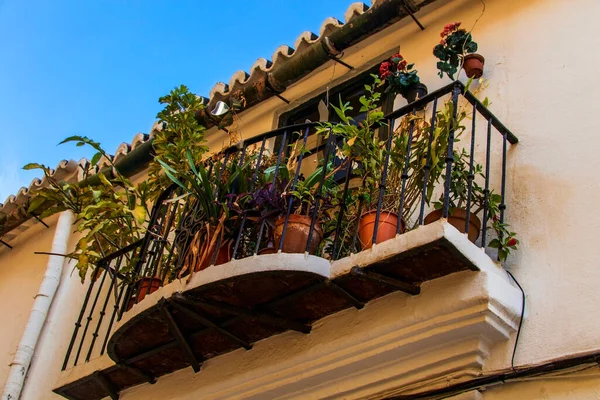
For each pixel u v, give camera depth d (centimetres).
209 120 749
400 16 644
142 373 579
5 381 772
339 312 487
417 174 503
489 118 501
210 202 529
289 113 742
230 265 470
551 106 520
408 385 448
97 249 698
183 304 494
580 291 428
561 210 468
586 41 536
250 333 518
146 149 784
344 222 530
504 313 429
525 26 578
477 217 471
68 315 787
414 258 433
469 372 430
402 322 446
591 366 395
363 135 515
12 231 945
